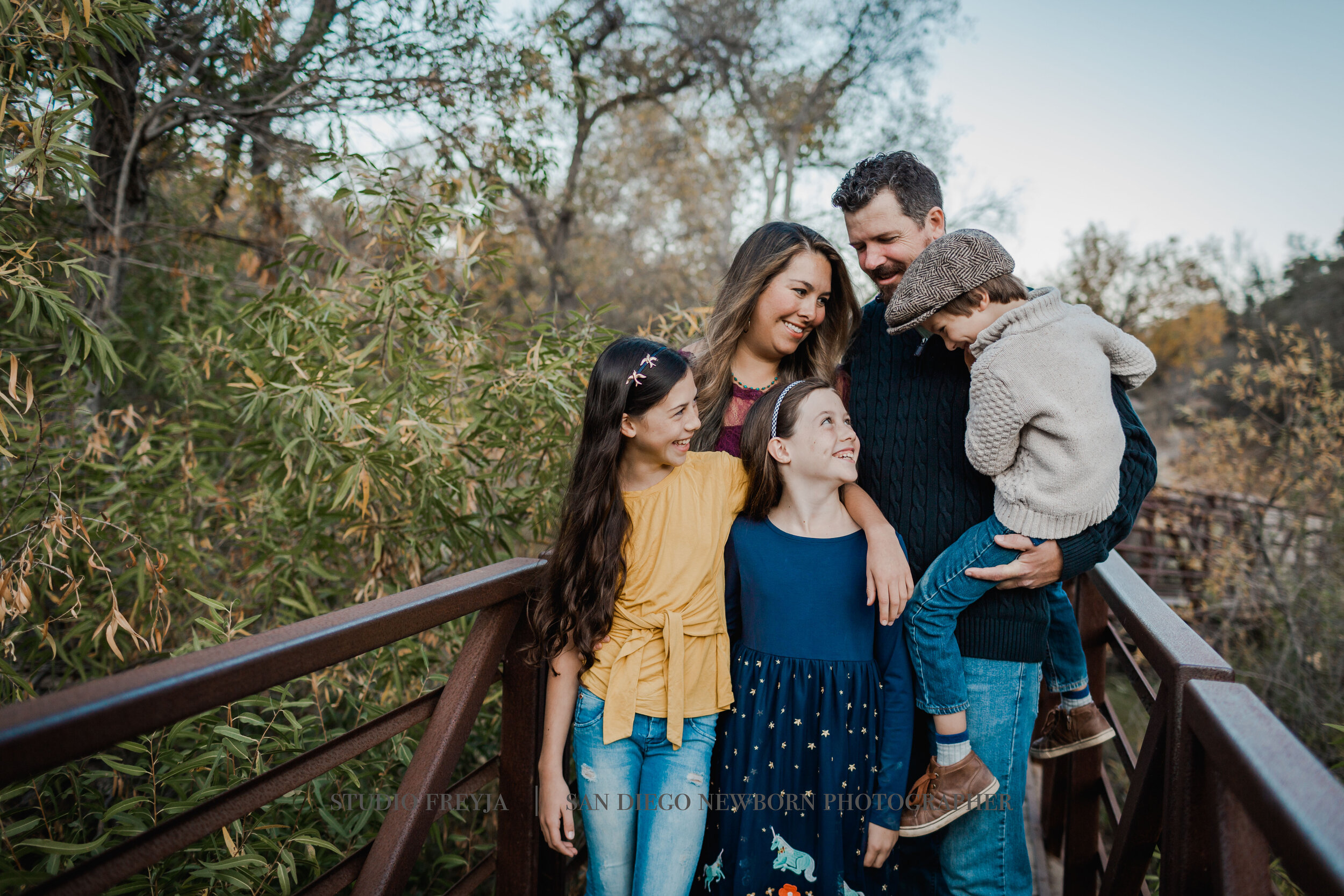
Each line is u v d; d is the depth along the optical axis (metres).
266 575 2.82
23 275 2.00
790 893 1.45
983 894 1.53
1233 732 0.84
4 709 0.67
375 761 2.19
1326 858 0.59
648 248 12.69
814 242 1.77
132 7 2.22
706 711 1.45
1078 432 1.28
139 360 3.23
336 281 2.62
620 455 1.53
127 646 2.71
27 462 2.31
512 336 2.87
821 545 1.47
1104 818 4.33
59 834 1.74
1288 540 5.96
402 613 1.16
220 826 0.95
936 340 1.58
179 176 4.03
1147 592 1.53
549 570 1.50
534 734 1.57
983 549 1.39
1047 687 1.90
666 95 11.57
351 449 2.39
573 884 2.21
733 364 1.89
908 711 1.45
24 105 2.06
